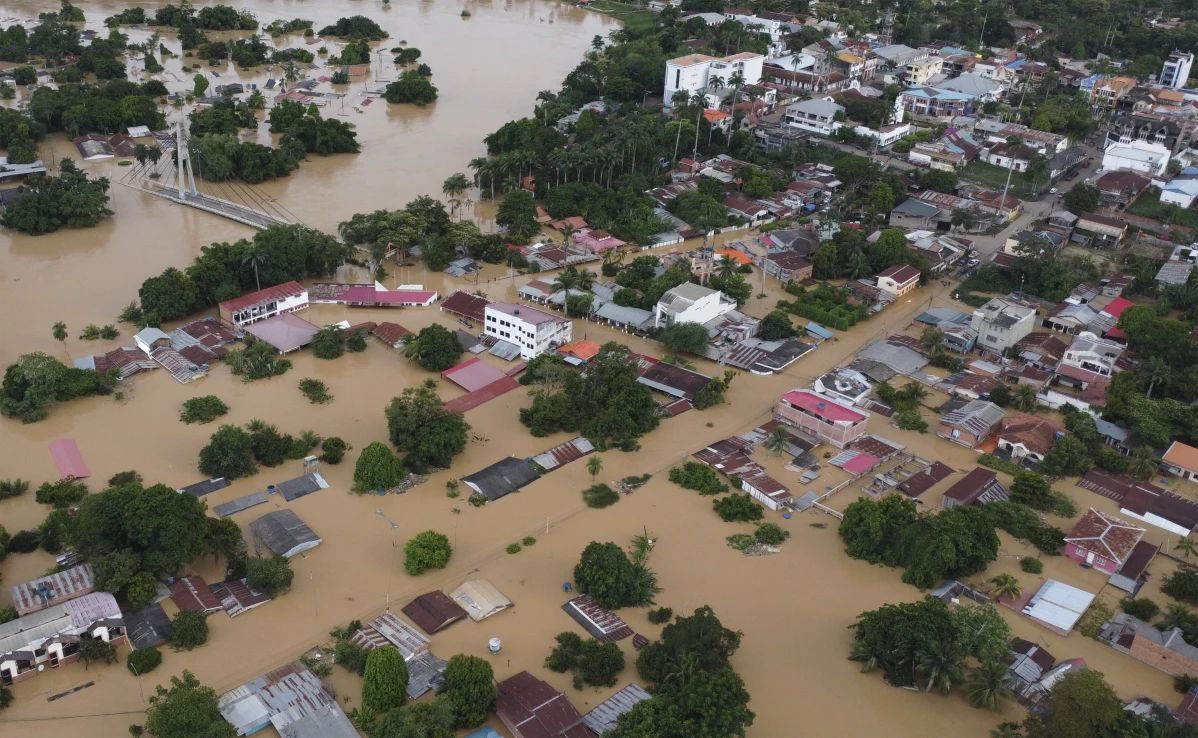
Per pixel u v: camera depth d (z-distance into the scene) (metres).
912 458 150.62
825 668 109.81
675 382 165.00
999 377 172.62
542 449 148.00
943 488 142.12
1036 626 117.44
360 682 104.19
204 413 149.12
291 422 150.12
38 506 128.62
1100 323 188.50
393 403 144.12
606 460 146.00
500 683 102.75
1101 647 114.81
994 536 126.69
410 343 170.12
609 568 116.25
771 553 127.62
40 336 170.62
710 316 184.12
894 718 103.69
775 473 144.50
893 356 176.50
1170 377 164.00
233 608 112.56
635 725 94.19
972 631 107.19
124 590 111.62
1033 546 132.00
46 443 142.50
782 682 107.44
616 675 106.25
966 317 191.00
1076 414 158.00
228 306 176.00
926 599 113.50
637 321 183.50
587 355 169.75
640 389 153.75
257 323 177.25
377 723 94.69
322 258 196.88
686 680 101.00
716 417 158.62
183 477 135.50
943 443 155.38
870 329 190.88
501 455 146.00
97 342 169.88
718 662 105.06
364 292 189.25
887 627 109.31
